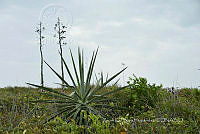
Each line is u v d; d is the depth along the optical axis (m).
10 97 9.53
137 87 7.97
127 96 8.07
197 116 6.16
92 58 6.38
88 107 6.17
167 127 5.49
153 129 5.40
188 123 5.66
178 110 6.77
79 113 6.21
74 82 6.33
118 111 7.16
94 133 5.05
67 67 6.27
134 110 7.27
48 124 5.84
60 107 6.57
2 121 6.54
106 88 9.20
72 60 6.32
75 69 6.32
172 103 7.11
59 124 5.90
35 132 5.42
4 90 12.26
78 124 6.18
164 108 6.88
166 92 8.19
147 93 7.87
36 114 7.42
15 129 5.46
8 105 8.38
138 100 7.80
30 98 9.12
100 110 7.24
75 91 6.36
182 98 7.75
